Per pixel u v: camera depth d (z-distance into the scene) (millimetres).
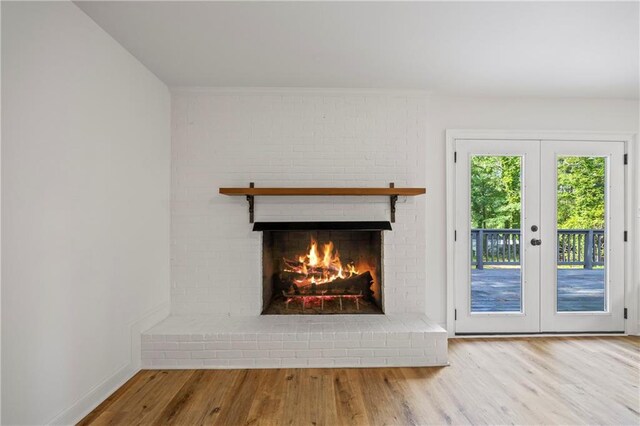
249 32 2154
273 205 3156
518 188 3359
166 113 3049
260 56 2484
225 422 1929
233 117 3139
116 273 2279
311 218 3162
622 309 3373
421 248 3178
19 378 1533
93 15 1961
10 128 1477
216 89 3104
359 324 2848
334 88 3121
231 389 2299
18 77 1511
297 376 2492
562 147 3344
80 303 1925
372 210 3182
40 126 1635
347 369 2615
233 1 1833
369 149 3166
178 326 2791
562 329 3344
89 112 1993
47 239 1681
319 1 1832
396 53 2432
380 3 1851
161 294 2951
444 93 3236
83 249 1945
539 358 2801
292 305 3314
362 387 2320
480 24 2053
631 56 2457
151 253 2773
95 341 2062
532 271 3338
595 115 3346
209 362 2631
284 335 2654
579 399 2166
